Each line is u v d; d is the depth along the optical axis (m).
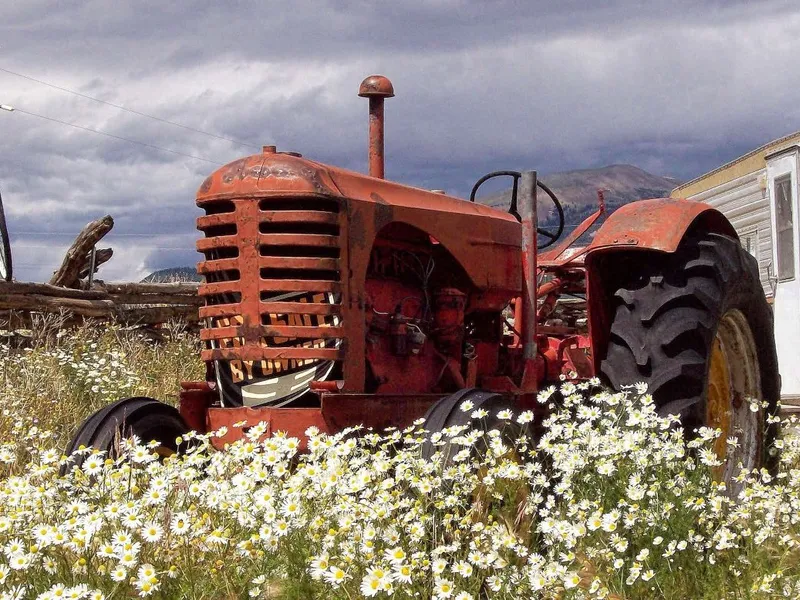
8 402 7.22
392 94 5.93
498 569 3.75
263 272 4.96
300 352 4.90
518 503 4.27
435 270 5.77
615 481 4.38
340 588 3.52
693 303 5.67
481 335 6.12
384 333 5.30
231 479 4.19
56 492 4.18
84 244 11.45
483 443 4.64
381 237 5.39
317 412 4.81
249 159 5.09
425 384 5.49
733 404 6.24
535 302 6.32
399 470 4.07
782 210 12.49
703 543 4.20
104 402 8.06
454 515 4.01
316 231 4.94
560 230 7.14
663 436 4.61
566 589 3.64
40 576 3.62
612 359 5.74
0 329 10.44
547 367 6.81
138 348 10.17
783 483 5.57
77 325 11.19
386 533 3.71
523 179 6.41
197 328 12.70
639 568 3.76
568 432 4.48
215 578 3.62
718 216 6.20
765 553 4.20
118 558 3.54
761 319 6.24
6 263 10.77
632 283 5.88
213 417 5.05
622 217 5.93
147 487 4.35
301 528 3.74
